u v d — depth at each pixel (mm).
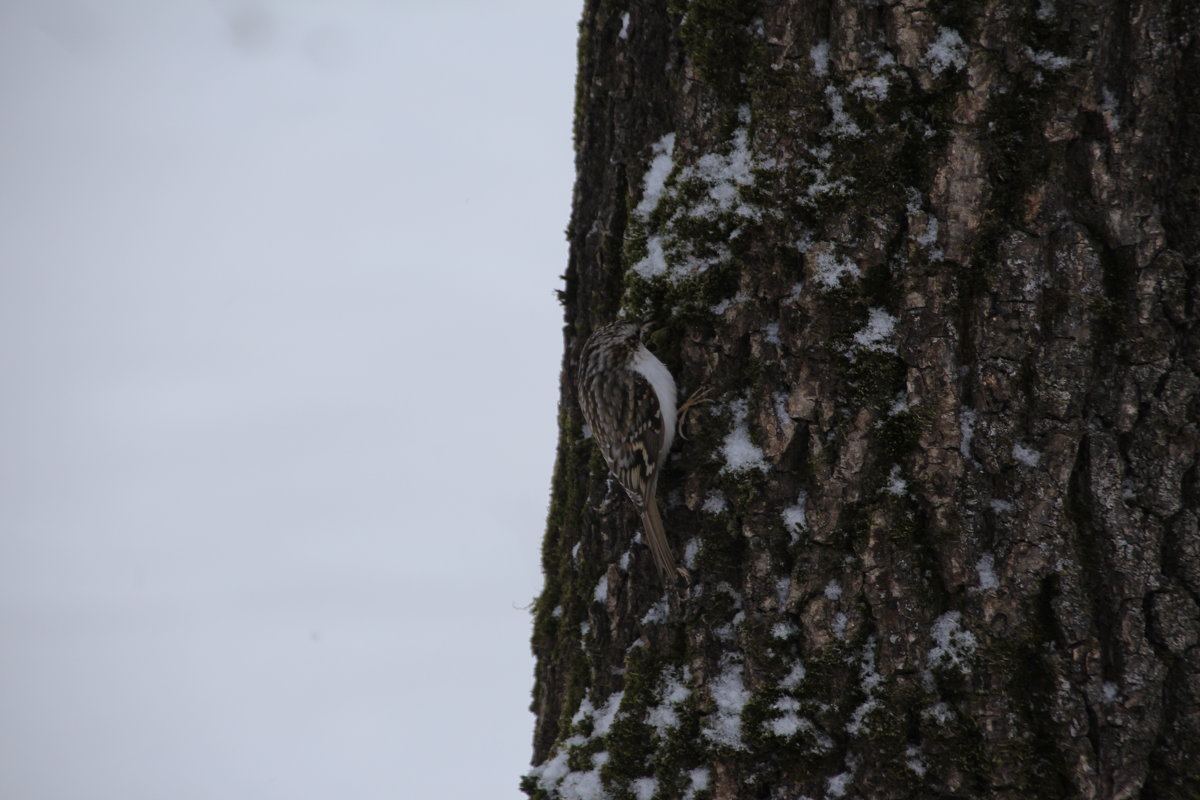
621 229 5234
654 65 4961
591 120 5434
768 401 4555
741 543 4633
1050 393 4172
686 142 4777
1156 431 4113
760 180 4555
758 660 4453
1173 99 4137
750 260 4621
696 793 4488
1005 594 4164
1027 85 4199
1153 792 4066
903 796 4188
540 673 5820
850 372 4391
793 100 4469
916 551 4277
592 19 5426
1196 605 4062
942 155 4266
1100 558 4137
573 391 5824
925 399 4281
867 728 4266
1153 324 4121
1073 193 4195
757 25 4566
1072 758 4066
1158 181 4145
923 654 4234
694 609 4676
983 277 4242
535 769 5059
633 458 4840
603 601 5152
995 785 4113
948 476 4246
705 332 4773
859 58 4348
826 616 4371
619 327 4930
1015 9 4184
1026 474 4176
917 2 4258
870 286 4387
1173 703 4059
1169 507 4094
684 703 4617
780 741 4367
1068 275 4172
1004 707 4133
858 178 4375
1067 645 4109
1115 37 4160
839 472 4383
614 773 4711
